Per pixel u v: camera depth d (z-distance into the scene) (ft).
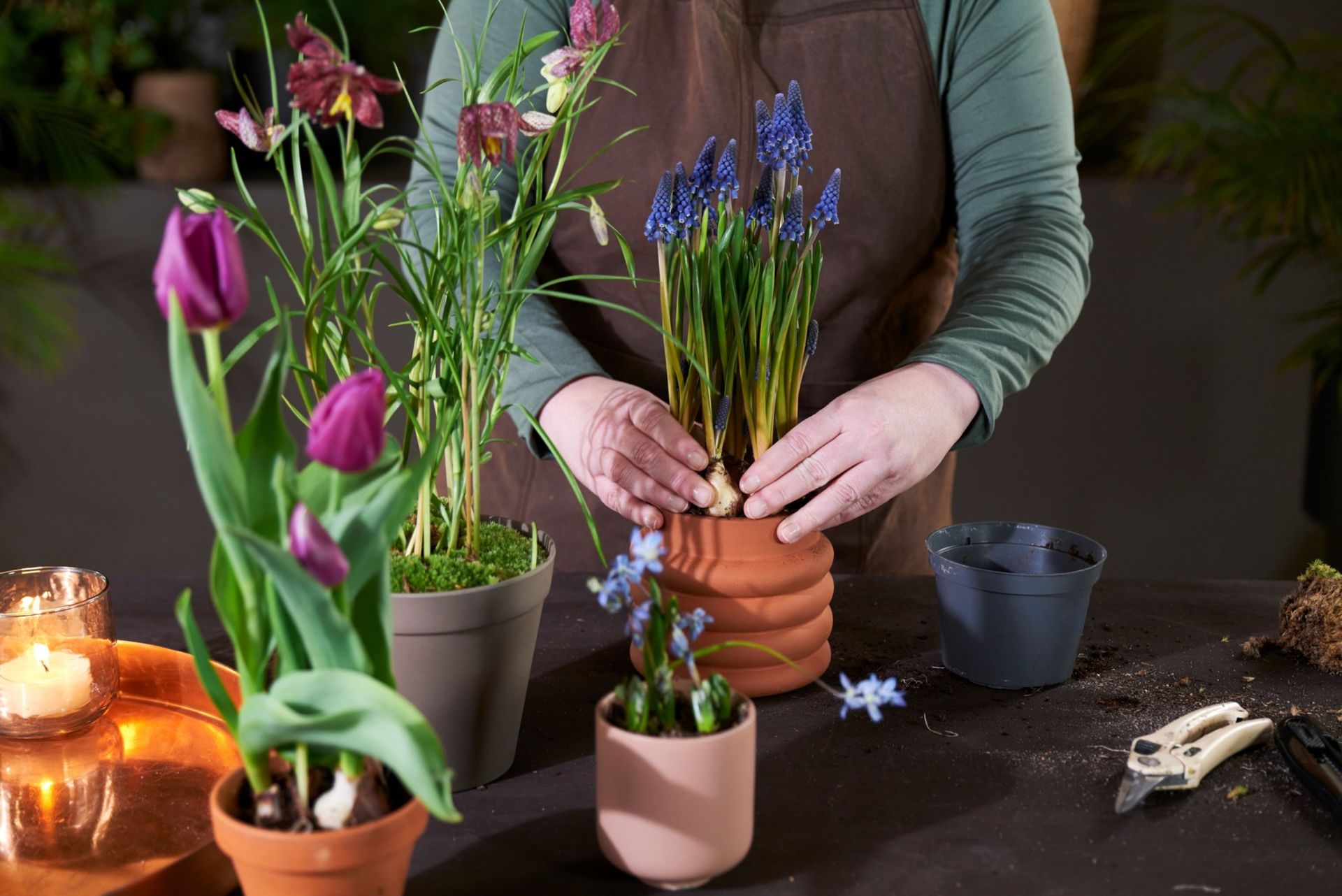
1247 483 9.02
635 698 2.30
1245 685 3.24
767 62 4.44
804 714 3.08
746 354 3.14
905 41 4.40
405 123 8.94
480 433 3.13
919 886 2.33
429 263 2.94
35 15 8.52
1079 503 9.09
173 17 8.78
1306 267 8.55
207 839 2.42
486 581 2.69
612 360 4.64
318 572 1.78
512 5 4.14
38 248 8.10
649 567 2.28
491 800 2.67
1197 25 8.98
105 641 2.93
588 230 4.50
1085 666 3.38
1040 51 4.30
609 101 4.44
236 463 1.91
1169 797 2.67
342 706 1.85
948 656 3.32
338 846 1.95
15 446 8.70
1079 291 4.06
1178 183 8.47
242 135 2.46
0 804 2.56
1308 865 2.40
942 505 5.12
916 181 4.46
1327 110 7.80
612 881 2.36
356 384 1.80
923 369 3.49
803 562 3.11
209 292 1.78
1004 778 2.75
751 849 2.46
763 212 3.00
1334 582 3.35
